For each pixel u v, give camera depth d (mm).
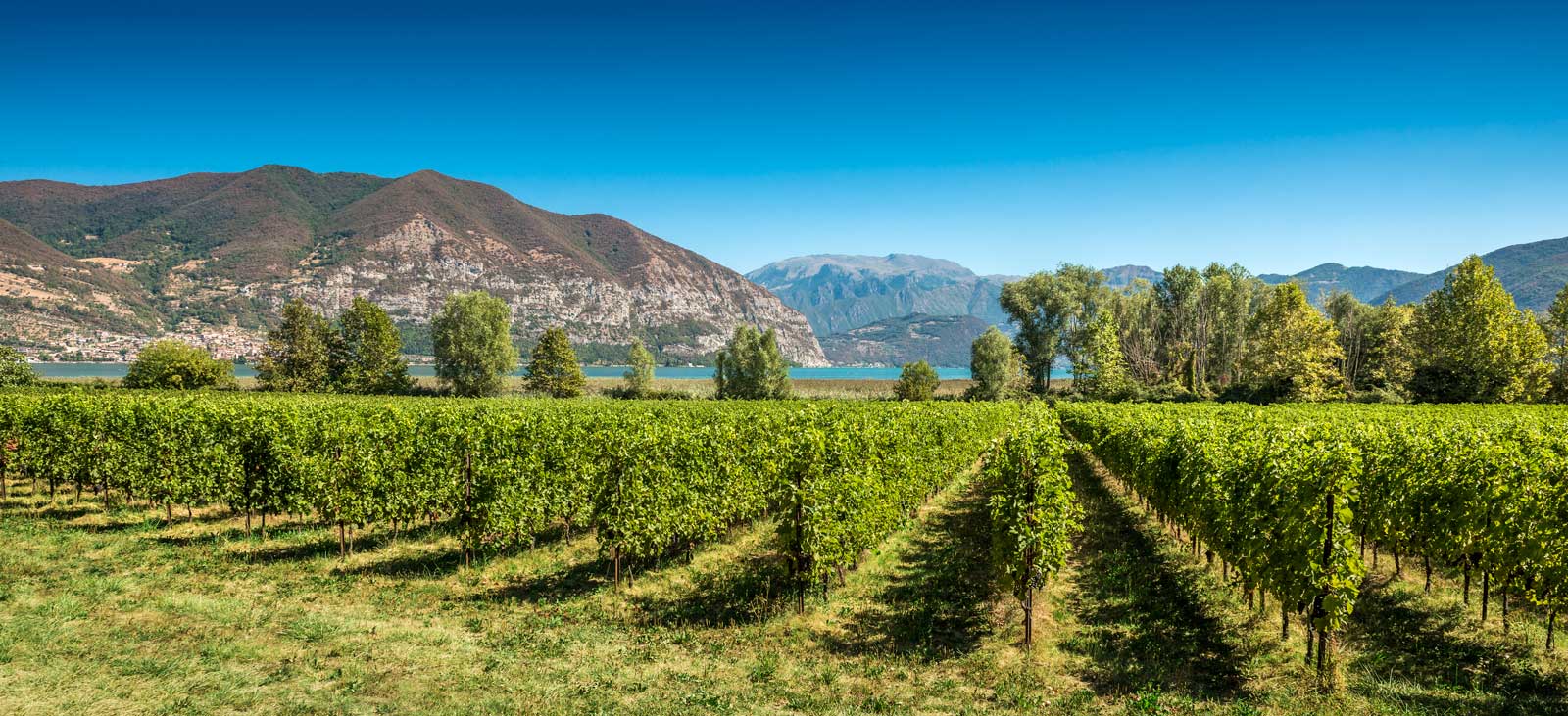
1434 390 51438
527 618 10812
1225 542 11102
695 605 11531
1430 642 9547
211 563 13164
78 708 6887
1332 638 8430
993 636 10305
